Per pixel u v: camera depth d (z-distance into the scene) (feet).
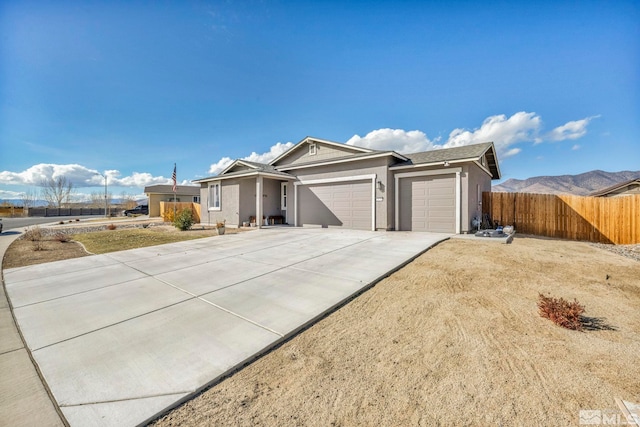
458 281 15.74
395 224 38.14
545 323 10.68
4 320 11.63
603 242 34.09
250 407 6.36
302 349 9.07
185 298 13.70
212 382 7.31
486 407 6.23
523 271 17.65
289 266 19.30
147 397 6.68
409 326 10.58
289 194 49.90
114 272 18.89
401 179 37.91
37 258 24.22
